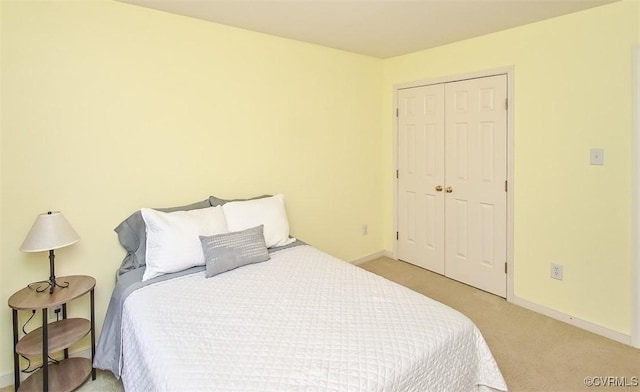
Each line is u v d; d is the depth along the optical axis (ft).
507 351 7.76
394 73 12.76
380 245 13.71
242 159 9.78
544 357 7.53
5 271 6.79
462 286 11.19
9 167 6.70
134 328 5.78
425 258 12.52
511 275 10.07
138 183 8.19
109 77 7.64
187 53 8.63
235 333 5.24
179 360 4.63
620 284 8.05
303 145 11.08
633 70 7.55
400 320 5.51
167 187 8.60
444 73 11.20
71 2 7.11
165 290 6.68
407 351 4.80
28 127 6.82
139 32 7.94
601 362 7.35
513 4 7.84
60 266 7.37
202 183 9.13
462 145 10.98
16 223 6.84
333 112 11.75
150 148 8.29
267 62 10.03
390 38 10.38
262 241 8.32
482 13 8.38
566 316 8.98
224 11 8.21
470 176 10.86
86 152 7.49
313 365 4.48
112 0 7.55
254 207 8.95
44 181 7.06
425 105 11.89
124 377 6.08
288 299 6.28
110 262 7.97
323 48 11.27
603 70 7.98
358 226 12.95
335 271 7.54
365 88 12.60
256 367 4.46
